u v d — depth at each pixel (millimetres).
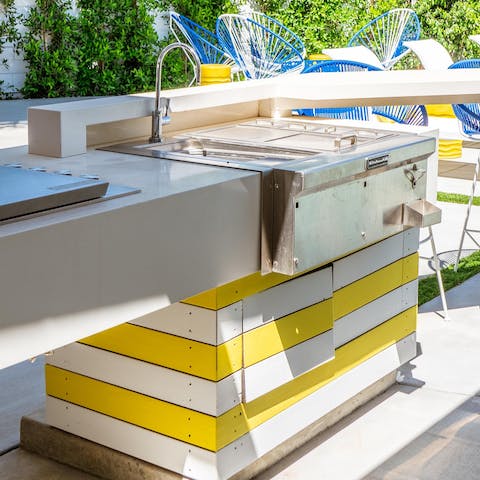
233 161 2691
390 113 5691
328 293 3041
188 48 3068
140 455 2828
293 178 2525
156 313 2699
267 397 2855
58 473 2975
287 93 3729
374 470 2967
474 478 2920
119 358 2812
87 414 2943
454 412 3400
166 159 2756
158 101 3074
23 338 1902
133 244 2154
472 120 5918
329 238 2709
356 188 2795
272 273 2773
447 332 4234
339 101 3717
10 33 11484
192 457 2713
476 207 6715
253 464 2908
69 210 2064
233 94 3510
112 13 12086
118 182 2396
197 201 2334
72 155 2812
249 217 2527
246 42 7531
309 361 2988
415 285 3641
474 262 5355
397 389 3613
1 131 8312
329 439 3180
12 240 1853
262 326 2766
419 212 3041
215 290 2568
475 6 11875
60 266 1969
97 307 2072
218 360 2615
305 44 11766
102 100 3045
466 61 5719
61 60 11820
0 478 2943
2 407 3502
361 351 3328
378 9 11852
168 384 2717
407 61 11836
